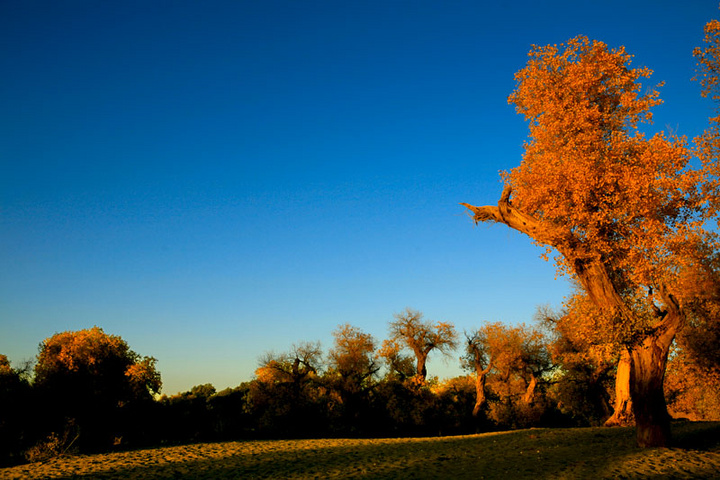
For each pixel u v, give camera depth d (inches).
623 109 823.7
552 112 821.9
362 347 2262.6
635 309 796.0
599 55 821.2
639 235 738.2
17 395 1283.2
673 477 579.5
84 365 1418.6
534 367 2292.1
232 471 860.0
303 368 2155.5
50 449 1169.4
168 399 2237.9
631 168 745.0
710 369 1235.2
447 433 2218.3
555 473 661.3
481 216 912.3
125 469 920.9
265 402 2057.1
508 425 2220.7
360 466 864.9
